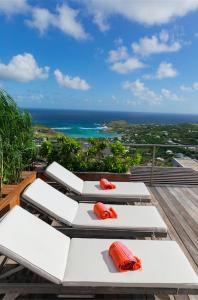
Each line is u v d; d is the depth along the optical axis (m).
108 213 3.25
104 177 5.57
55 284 2.18
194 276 2.23
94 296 2.39
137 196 4.21
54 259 2.35
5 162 4.04
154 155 6.06
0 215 2.96
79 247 2.62
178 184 6.25
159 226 3.09
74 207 3.58
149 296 2.44
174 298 2.51
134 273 2.24
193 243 3.57
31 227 2.58
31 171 4.80
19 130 4.38
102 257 2.46
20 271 2.40
